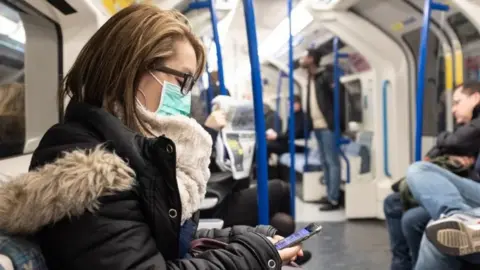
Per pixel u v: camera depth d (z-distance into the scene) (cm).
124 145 104
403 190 306
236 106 263
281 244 133
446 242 197
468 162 299
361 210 544
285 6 514
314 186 663
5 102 194
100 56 115
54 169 95
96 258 93
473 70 409
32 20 225
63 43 245
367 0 456
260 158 205
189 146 122
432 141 480
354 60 650
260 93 203
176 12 126
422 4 415
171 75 120
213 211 256
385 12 467
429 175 251
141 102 119
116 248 94
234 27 637
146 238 100
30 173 99
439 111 461
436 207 236
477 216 207
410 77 521
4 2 194
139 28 114
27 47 219
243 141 269
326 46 671
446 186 242
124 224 97
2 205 96
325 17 500
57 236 95
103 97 115
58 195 92
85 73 117
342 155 550
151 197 102
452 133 316
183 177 116
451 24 412
